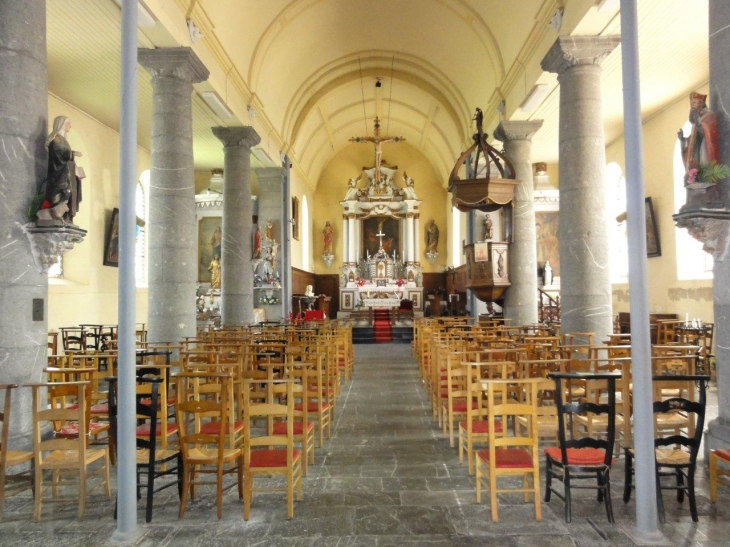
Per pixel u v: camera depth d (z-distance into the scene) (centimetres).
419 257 2883
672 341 1127
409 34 1727
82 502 454
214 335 1004
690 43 1114
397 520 442
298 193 2397
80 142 1419
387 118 2606
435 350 799
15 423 566
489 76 1562
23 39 598
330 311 2873
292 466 451
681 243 1411
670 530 417
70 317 1359
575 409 434
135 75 449
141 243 1783
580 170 928
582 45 929
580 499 480
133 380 429
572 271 925
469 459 540
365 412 838
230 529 429
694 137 551
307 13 1491
